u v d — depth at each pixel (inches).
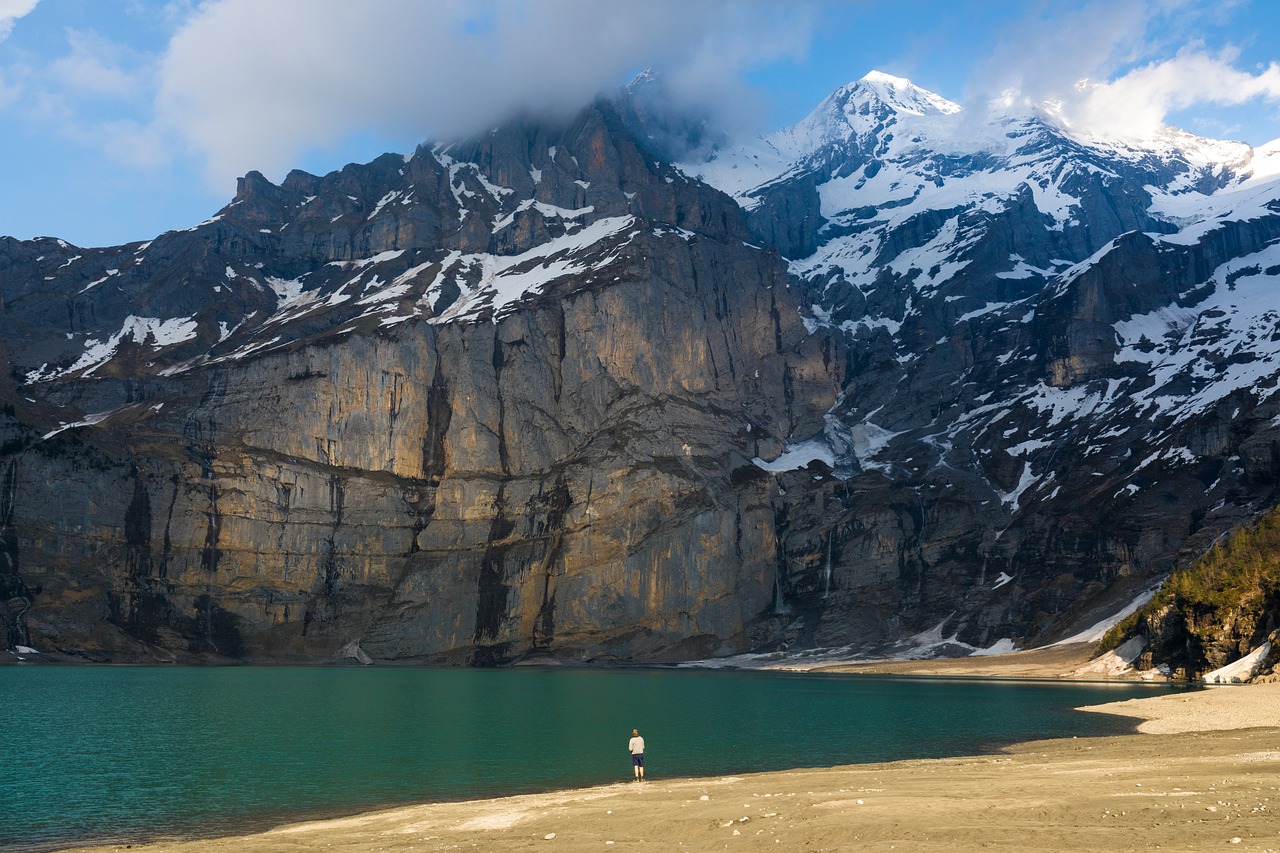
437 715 4234.7
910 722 3826.3
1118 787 1820.9
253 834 1930.4
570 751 3110.2
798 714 4247.0
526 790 2409.0
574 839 1658.5
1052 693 5191.9
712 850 1504.7
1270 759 2154.3
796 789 2066.9
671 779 2487.7
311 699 5024.6
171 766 2842.0
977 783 1989.4
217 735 3528.5
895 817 1589.6
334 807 2241.6
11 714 4202.8
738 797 1978.3
